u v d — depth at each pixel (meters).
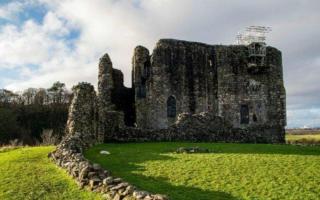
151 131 38.28
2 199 18.03
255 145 35.88
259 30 57.28
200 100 54.19
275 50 57.81
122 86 54.84
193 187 19.09
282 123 56.72
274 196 18.23
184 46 54.44
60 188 19.00
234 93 55.56
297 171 22.38
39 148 28.36
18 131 70.19
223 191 18.66
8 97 100.31
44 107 87.12
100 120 35.84
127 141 37.31
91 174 19.23
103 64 47.97
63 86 104.00
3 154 27.17
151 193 17.14
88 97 31.80
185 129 39.16
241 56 56.50
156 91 52.44
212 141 39.66
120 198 16.64
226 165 23.31
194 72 54.44
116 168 22.52
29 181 19.94
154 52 52.97
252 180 20.44
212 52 55.81
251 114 55.84
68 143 24.88
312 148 33.84
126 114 54.50
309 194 18.59
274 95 57.00
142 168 22.41
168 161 24.33
